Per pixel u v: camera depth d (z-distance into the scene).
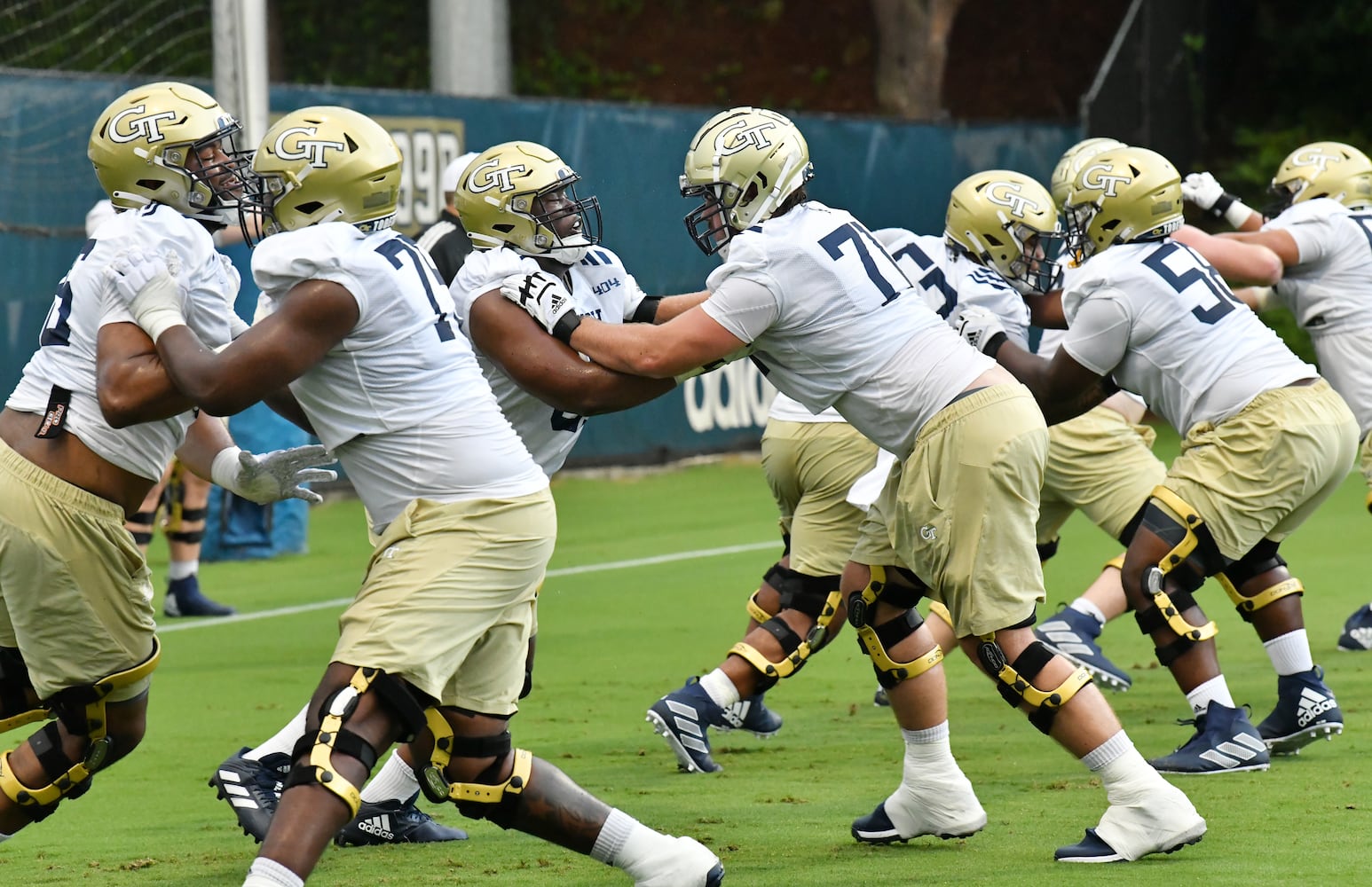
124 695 14.65
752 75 85.00
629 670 26.11
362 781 12.48
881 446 15.38
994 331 18.67
